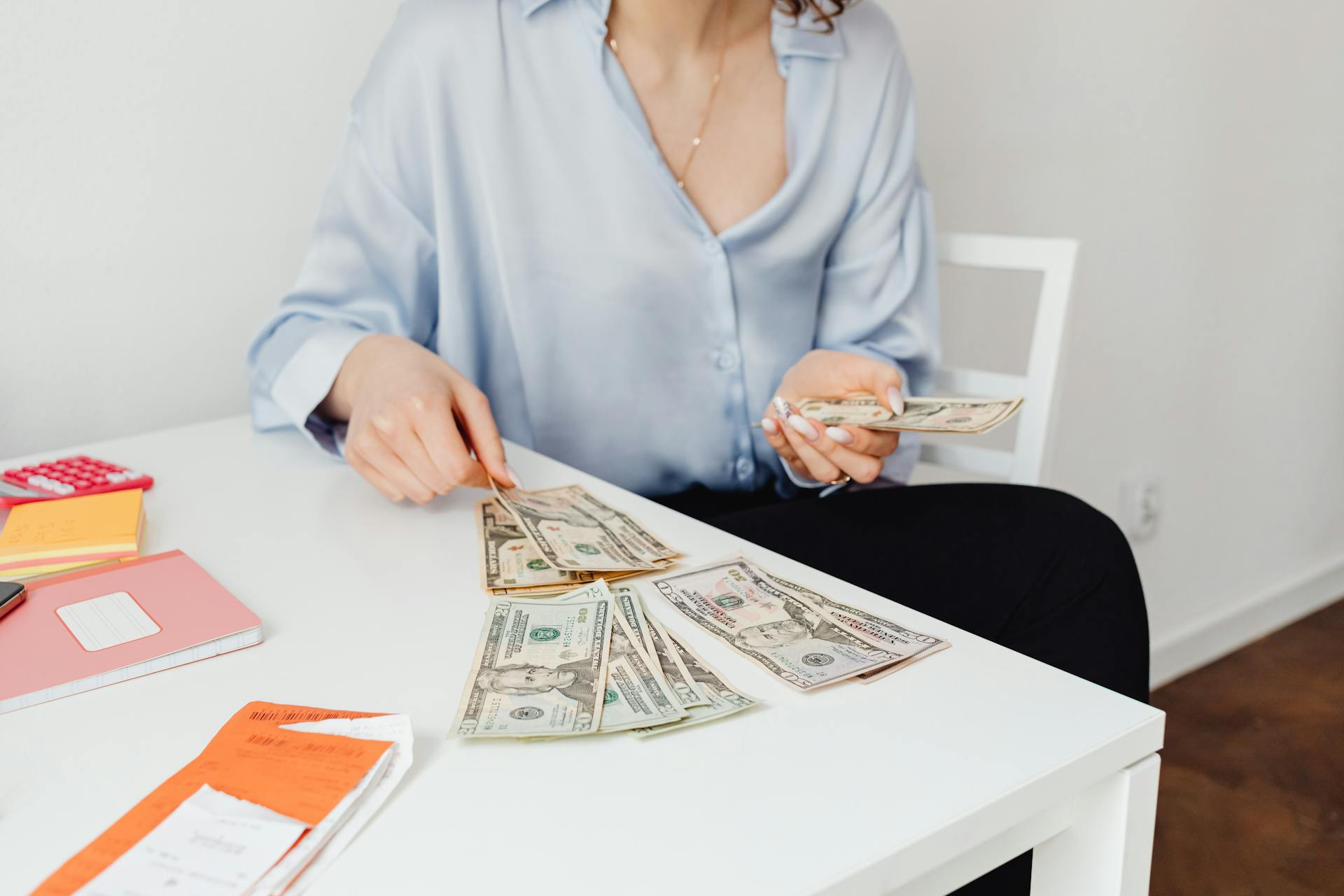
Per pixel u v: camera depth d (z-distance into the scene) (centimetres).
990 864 53
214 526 86
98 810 48
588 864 44
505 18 114
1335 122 239
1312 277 246
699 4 116
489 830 46
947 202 188
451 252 117
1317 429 259
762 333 127
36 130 120
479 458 91
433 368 94
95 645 62
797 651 62
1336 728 203
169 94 127
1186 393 228
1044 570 102
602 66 115
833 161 127
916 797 48
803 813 47
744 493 134
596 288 119
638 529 84
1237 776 185
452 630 66
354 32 139
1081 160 201
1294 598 260
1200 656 236
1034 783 50
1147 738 55
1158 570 232
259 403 113
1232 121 220
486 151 115
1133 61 203
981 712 56
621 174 116
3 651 62
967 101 185
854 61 129
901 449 128
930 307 139
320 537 83
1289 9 222
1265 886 156
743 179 124
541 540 79
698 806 48
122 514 83
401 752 52
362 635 66
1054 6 190
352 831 46
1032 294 204
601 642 64
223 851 43
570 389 124
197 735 54
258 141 135
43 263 123
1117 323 212
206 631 64
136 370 132
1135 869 56
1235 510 245
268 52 133
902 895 50
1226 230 226
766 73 125
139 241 129
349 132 118
